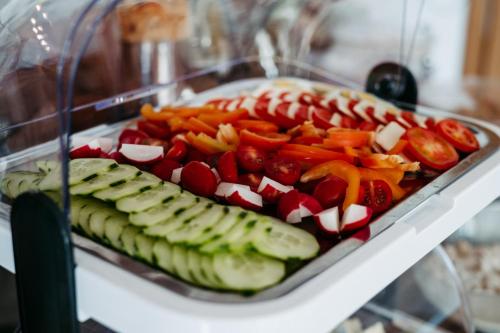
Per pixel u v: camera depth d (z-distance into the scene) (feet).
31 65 2.17
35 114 2.22
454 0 5.15
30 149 2.21
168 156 2.22
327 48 3.23
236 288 1.63
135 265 1.72
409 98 2.77
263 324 1.56
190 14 2.88
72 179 1.94
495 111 4.21
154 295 1.61
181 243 1.71
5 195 2.03
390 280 1.82
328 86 2.90
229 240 1.71
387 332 2.14
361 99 2.70
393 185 2.08
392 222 1.90
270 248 1.73
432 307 2.31
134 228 1.81
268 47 3.08
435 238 1.96
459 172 2.17
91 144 2.16
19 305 1.82
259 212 1.98
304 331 1.61
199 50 2.98
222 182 2.05
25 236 1.72
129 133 2.33
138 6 2.68
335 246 1.79
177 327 1.57
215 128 2.42
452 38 5.30
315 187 2.05
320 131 2.34
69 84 1.70
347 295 1.69
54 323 1.74
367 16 3.15
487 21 5.44
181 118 2.44
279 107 2.51
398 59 2.86
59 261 1.67
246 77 3.07
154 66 2.81
